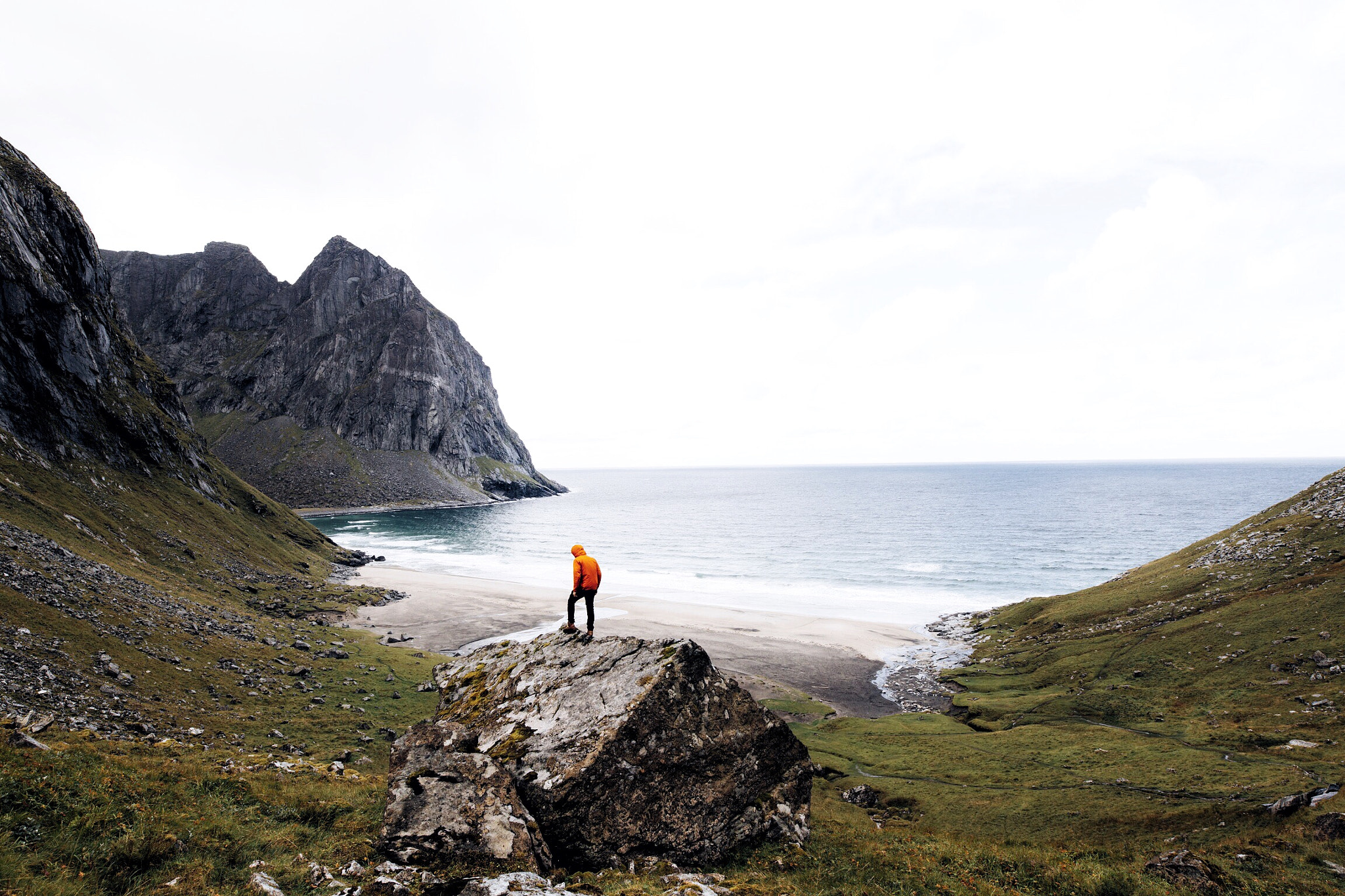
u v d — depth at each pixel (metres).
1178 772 30.31
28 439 65.50
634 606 90.94
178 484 87.19
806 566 129.25
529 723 15.68
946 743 39.78
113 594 43.00
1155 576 67.00
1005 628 70.00
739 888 12.57
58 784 11.68
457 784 13.60
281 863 11.45
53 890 8.58
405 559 144.12
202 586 62.91
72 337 79.06
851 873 14.48
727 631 76.56
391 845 12.16
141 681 33.12
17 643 30.58
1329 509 59.75
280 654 47.00
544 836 13.27
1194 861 18.20
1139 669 46.31
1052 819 27.33
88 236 92.25
